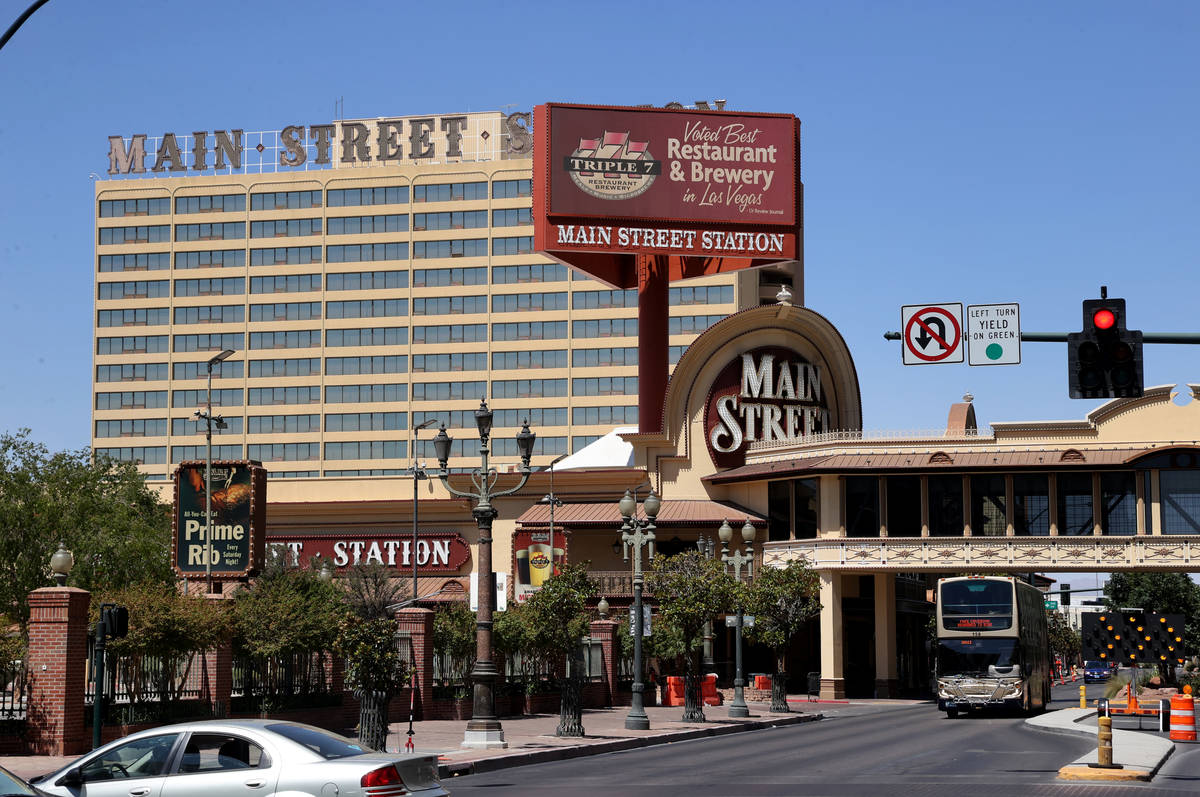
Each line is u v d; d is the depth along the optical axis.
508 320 119.94
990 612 51.59
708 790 22.88
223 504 47.16
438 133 125.88
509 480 78.25
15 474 57.53
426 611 44.06
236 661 35.62
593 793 22.53
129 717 31.14
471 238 121.31
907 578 84.94
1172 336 22.02
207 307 125.06
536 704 50.03
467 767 27.45
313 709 37.69
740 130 77.62
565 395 118.25
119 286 126.69
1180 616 35.75
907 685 85.69
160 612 31.61
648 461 76.19
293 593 41.03
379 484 80.62
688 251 76.25
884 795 21.75
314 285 123.50
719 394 76.06
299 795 15.05
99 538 58.47
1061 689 103.50
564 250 75.44
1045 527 66.88
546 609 41.59
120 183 127.62
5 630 29.66
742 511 74.12
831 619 69.31
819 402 77.94
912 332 24.50
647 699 58.69
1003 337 23.78
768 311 76.19
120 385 125.75
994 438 67.56
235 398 123.69
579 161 76.06
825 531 69.69
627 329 118.19
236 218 125.44
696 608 44.81
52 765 26.66
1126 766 25.78
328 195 124.19
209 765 15.52
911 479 69.00
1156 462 64.69
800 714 51.47
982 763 28.53
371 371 121.62
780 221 77.25
